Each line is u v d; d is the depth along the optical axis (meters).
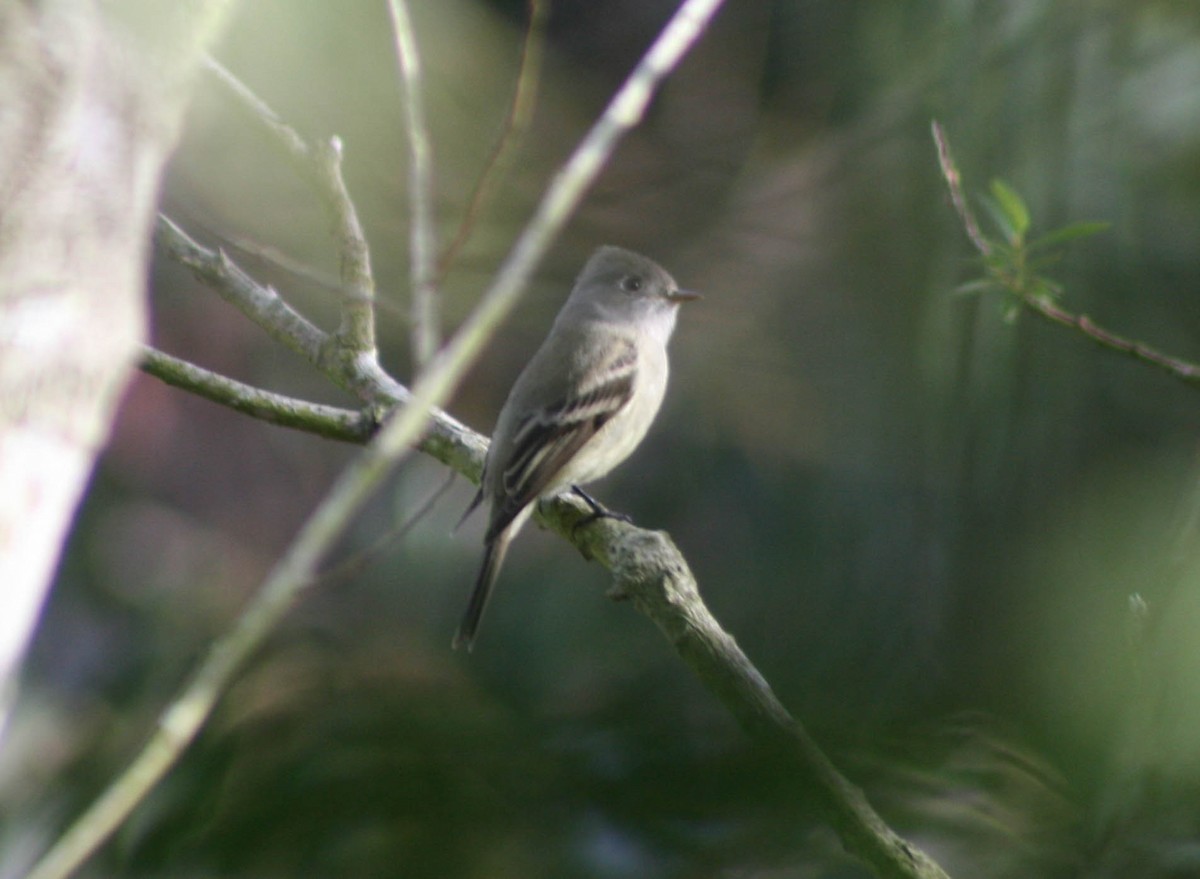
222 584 13.16
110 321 3.22
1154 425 9.02
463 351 4.50
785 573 11.05
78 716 10.08
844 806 5.30
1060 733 6.27
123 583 12.43
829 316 12.47
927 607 8.92
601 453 9.56
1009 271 7.16
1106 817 5.62
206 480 14.00
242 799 6.18
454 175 14.77
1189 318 9.43
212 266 7.91
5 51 3.08
